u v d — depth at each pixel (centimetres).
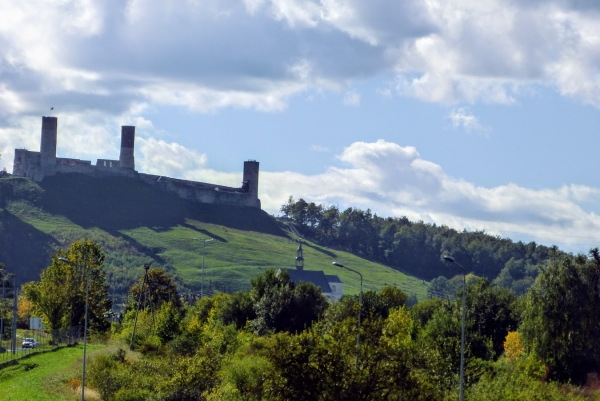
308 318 17238
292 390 6788
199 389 9900
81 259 17025
